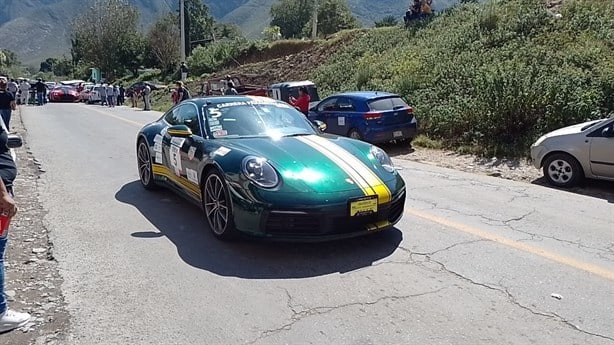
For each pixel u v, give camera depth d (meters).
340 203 4.48
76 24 66.06
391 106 11.71
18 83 33.47
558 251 4.77
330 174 4.71
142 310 3.62
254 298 3.80
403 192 5.09
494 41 16.48
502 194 7.25
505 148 10.73
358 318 3.49
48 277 4.19
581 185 7.95
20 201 6.60
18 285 4.03
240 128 5.78
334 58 24.88
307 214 4.40
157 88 40.25
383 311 3.59
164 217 5.88
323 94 19.66
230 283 4.07
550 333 3.30
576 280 4.11
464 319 3.47
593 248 4.87
